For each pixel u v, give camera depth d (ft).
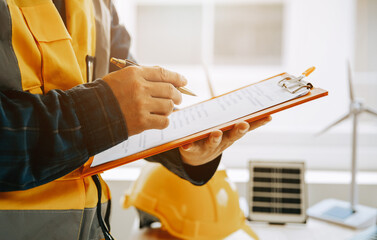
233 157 4.22
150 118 1.16
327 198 3.69
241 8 4.77
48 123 1.03
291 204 3.11
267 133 4.32
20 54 1.21
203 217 2.74
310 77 4.24
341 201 3.51
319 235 2.85
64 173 1.11
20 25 1.20
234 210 2.87
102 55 1.67
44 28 1.29
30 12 1.27
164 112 1.19
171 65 4.61
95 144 1.11
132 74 1.16
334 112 4.37
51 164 1.05
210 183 2.83
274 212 3.11
